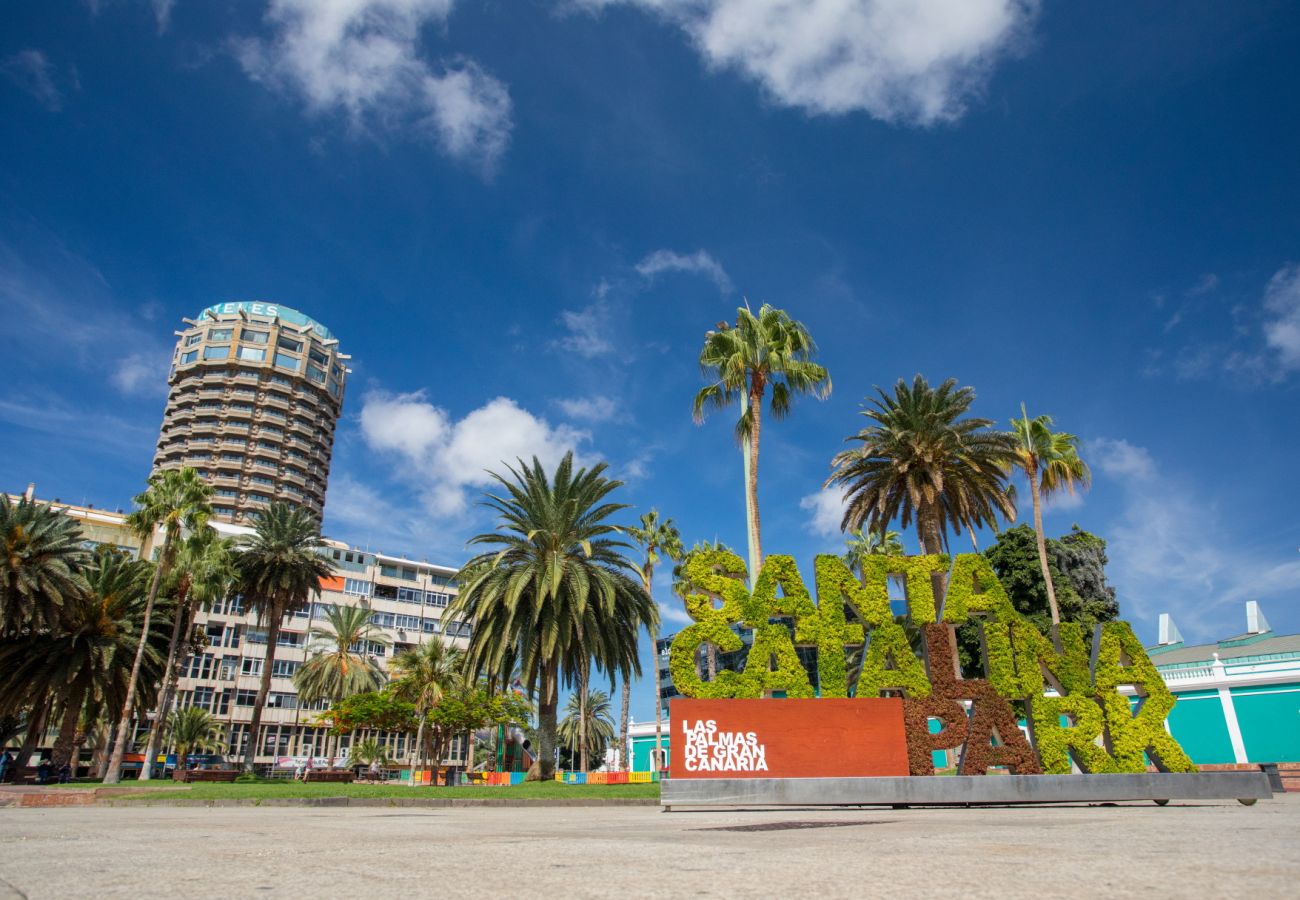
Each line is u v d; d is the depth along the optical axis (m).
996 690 18.53
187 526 45.00
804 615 19.05
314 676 65.56
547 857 5.95
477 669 34.47
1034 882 4.21
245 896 3.86
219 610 82.19
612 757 71.25
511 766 85.12
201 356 114.44
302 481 112.38
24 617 36.94
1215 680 32.16
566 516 31.34
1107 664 18.92
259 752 80.62
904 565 19.78
